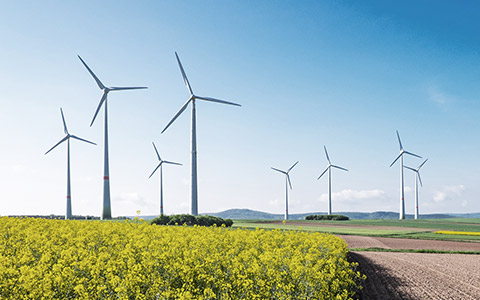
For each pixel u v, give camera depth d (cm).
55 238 1554
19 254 1303
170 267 1123
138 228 1905
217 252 1390
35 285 927
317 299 1067
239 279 1053
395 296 1470
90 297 926
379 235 4791
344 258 1717
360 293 1480
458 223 8581
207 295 974
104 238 1577
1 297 924
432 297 1490
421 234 5025
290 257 1441
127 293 964
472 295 1550
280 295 1028
